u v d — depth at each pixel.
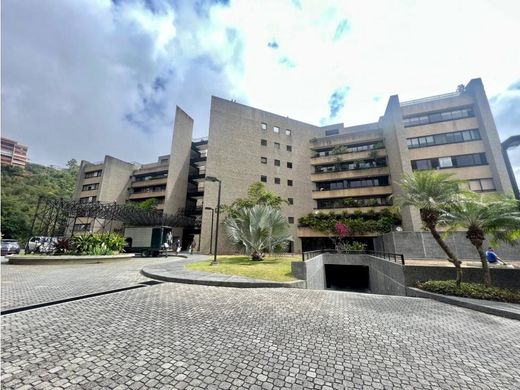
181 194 37.75
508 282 8.15
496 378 3.12
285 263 15.90
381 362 3.50
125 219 25.61
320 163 35.66
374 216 28.62
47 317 5.18
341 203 31.77
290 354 3.70
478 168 24.06
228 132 33.81
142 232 24.06
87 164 45.69
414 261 16.38
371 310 6.39
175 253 27.05
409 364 3.46
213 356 3.57
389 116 29.81
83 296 7.10
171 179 35.53
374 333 4.68
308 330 4.75
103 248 18.19
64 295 7.18
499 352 3.93
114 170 42.38
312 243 32.31
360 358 3.62
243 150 34.03
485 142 24.25
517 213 7.88
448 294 7.98
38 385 2.73
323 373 3.16
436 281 8.96
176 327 4.77
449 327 5.16
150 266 13.91
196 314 5.67
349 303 7.11
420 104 27.53
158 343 4.00
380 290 15.22
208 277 10.24
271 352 3.75
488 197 8.87
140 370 3.12
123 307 6.08
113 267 14.23
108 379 2.89
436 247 17.61
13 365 3.16
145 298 7.07
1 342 3.88
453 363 3.52
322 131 40.28
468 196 9.07
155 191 41.56
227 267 13.56
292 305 6.68
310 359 3.55
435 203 8.83
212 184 31.55
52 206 19.38
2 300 6.49
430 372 3.25
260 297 7.61
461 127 25.53
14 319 5.01
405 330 4.91
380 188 30.44
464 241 17.31
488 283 8.14
